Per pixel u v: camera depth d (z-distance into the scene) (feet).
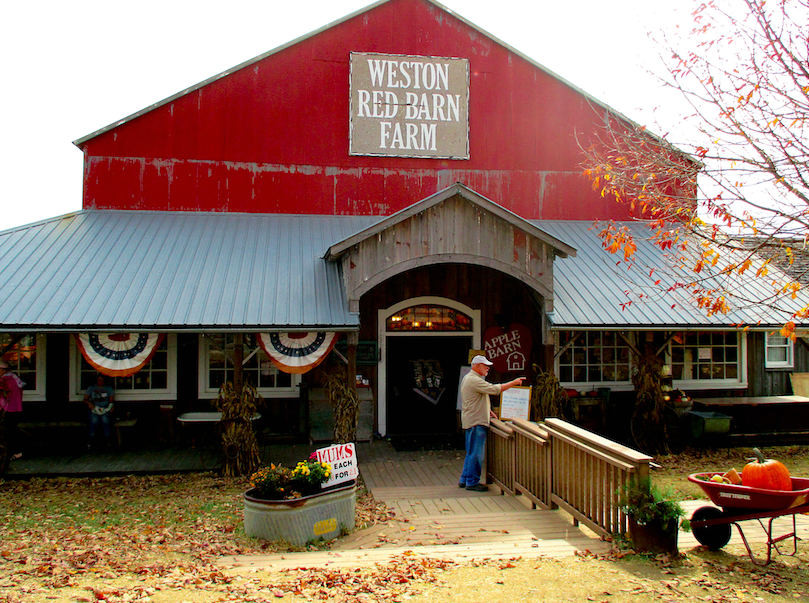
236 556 21.50
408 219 36.50
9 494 31.09
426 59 49.88
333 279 38.86
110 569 19.83
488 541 23.04
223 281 37.86
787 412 44.60
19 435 39.60
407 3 49.88
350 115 48.98
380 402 44.32
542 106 51.39
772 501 19.61
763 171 25.57
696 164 29.63
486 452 32.60
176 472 35.06
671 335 41.50
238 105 48.01
